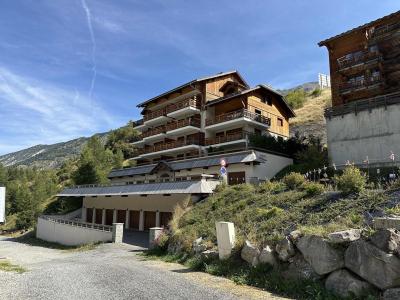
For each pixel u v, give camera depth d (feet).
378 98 95.71
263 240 44.19
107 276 46.83
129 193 124.98
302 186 65.05
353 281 30.25
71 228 129.80
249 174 110.83
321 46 127.85
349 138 100.27
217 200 82.33
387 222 31.30
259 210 59.00
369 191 48.06
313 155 115.14
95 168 196.34
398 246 28.43
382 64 111.55
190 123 148.36
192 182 99.55
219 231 49.90
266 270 39.73
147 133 174.91
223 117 140.36
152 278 44.39
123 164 247.91
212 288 37.37
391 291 27.32
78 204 179.42
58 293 37.06
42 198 249.55
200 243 58.34
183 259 58.44
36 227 178.91
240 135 131.03
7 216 253.24
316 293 31.83
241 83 170.40
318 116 182.29
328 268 32.83
